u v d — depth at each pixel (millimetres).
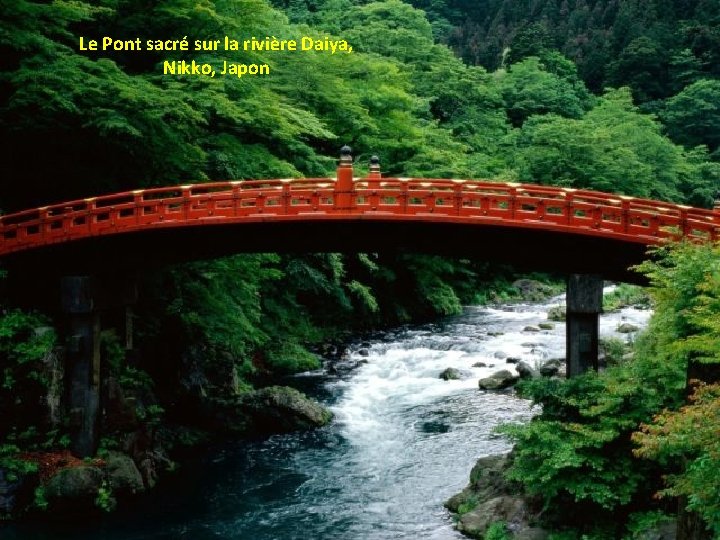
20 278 22188
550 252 20844
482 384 29719
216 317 26078
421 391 29641
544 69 76438
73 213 20797
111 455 20734
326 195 21125
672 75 77188
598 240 19688
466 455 22812
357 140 41344
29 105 21797
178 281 25938
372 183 20562
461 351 35875
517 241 20984
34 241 20891
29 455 19844
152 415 23266
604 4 99062
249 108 27438
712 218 18969
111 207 20750
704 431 9109
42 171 24312
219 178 28344
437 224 20609
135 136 22625
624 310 45312
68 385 20703
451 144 49812
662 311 14375
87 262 21812
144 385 23516
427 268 47344
